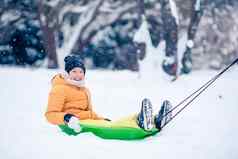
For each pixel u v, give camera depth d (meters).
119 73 16.34
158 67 14.80
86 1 24.39
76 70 7.20
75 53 24.98
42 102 9.74
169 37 14.88
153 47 14.95
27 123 7.61
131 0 27.11
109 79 14.27
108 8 26.31
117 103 10.09
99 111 9.21
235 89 11.39
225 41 28.77
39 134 6.81
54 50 22.42
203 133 7.07
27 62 26.86
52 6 22.78
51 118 6.88
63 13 24.16
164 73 14.67
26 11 26.53
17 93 10.92
